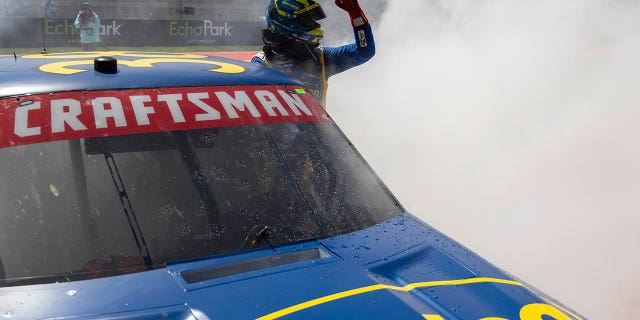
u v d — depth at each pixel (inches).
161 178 77.7
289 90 96.2
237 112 87.4
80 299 65.1
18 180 74.2
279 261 73.9
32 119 78.2
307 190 83.6
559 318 70.3
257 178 81.9
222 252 74.1
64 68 90.0
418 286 71.0
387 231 82.4
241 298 65.4
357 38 140.6
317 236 79.0
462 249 81.5
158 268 70.9
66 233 72.0
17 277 68.8
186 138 81.7
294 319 62.7
